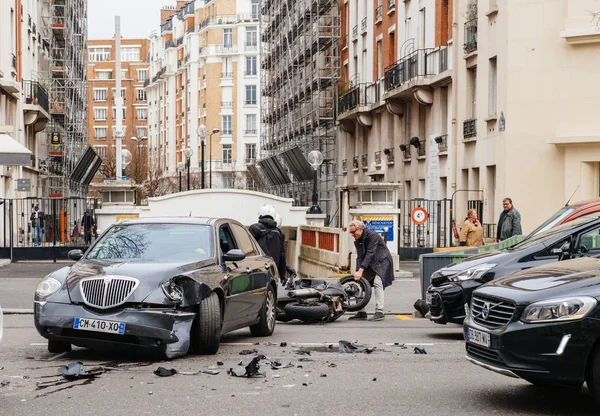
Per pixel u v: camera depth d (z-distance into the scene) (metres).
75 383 9.00
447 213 34.16
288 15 66.88
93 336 10.41
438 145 35.75
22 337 13.02
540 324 7.41
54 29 57.41
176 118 130.12
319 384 9.02
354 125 51.56
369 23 47.53
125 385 8.89
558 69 27.41
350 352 11.45
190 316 10.52
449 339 13.11
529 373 7.47
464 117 32.69
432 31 36.81
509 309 7.73
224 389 8.70
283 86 71.94
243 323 12.47
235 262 12.27
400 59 40.47
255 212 30.95
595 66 27.02
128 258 11.48
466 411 7.76
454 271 13.11
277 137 75.31
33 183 49.09
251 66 116.75
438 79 35.41
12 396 8.30
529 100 27.70
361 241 16.77
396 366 10.27
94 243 11.97
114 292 10.41
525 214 27.70
